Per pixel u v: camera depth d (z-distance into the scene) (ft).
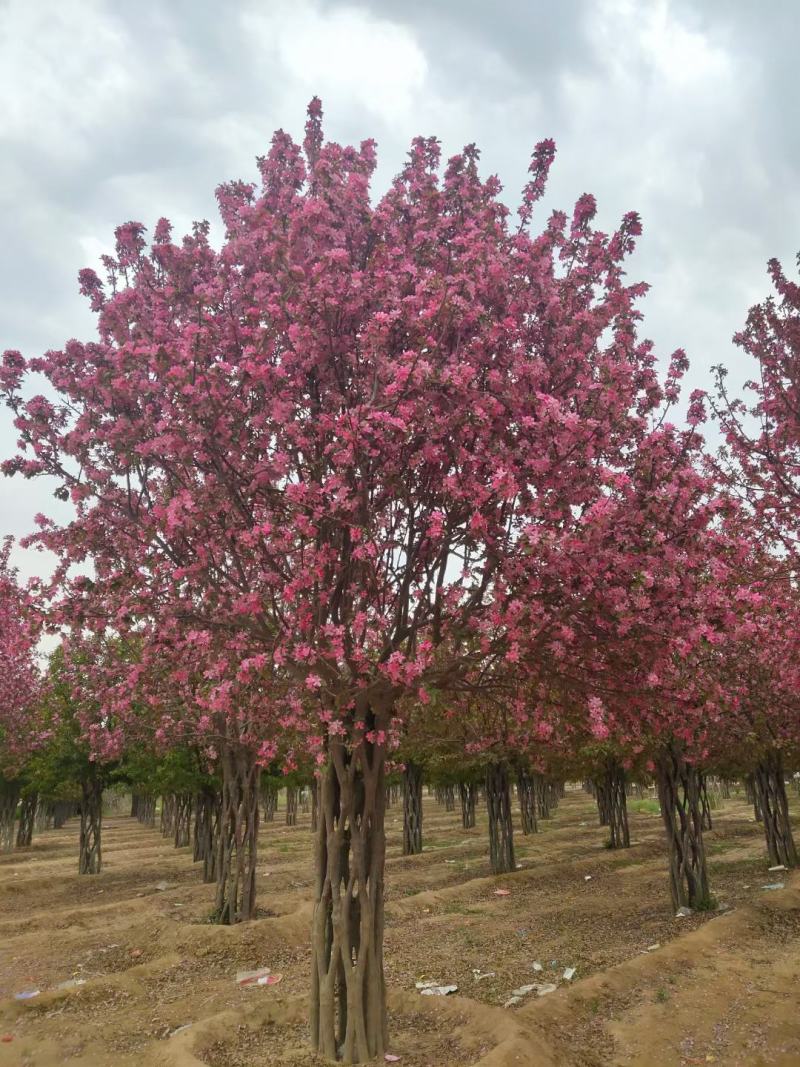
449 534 20.51
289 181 23.39
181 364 19.04
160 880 58.85
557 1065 20.02
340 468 19.94
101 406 20.75
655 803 115.34
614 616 18.72
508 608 18.10
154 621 20.92
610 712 21.33
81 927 41.60
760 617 31.89
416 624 20.89
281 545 19.02
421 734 27.12
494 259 20.43
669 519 18.17
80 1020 25.81
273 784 72.02
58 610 20.54
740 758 48.85
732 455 34.76
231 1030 23.13
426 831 96.99
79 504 22.02
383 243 20.38
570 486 19.01
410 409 17.89
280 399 19.76
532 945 34.17
